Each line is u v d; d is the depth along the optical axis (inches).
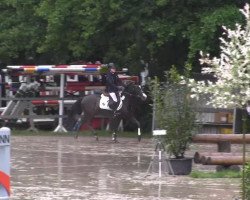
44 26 3063.5
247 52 1086.4
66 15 2790.4
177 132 1603.1
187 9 2561.5
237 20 2439.7
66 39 2874.0
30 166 1800.0
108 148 2289.6
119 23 2753.4
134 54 2844.5
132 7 2655.0
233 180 1531.7
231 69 1091.9
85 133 2896.2
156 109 1620.3
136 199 1275.8
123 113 2532.0
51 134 2839.6
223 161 1584.6
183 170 1617.9
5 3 3129.9
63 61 3080.7
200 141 1627.7
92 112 2578.7
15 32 3053.6
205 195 1325.0
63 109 2997.0
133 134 2903.5
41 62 3302.2
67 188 1423.5
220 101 1107.3
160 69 2910.9
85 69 2864.2
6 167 924.6
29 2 3046.3
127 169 1742.1
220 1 2549.2
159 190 1391.5
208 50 2475.4
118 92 2544.3
